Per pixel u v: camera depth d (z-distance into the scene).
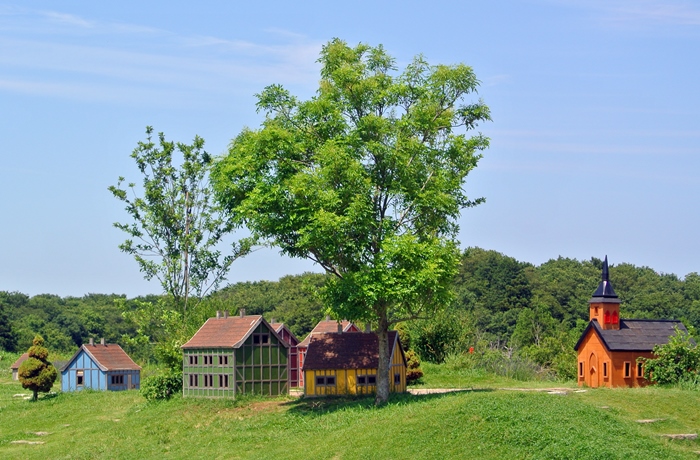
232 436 40.59
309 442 37.31
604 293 51.69
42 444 44.94
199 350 51.69
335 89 44.66
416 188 43.88
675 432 36.91
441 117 44.69
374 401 43.84
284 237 44.28
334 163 41.66
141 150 61.25
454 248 43.78
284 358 51.16
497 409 35.53
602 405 39.78
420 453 32.75
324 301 43.66
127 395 58.41
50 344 125.62
